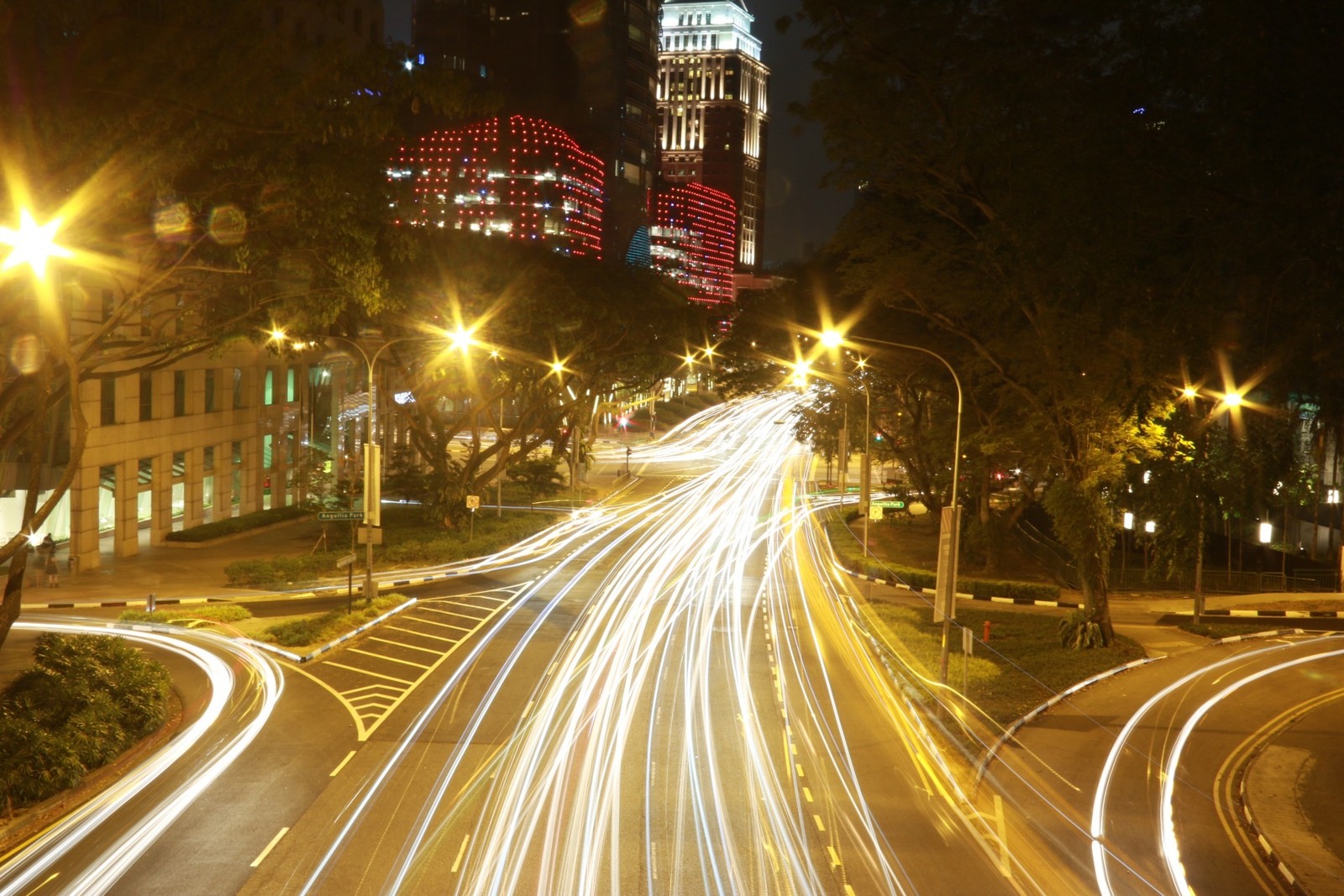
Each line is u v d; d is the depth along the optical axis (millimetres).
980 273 30719
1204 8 15484
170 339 29844
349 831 17719
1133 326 20453
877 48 26312
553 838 17438
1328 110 14031
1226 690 29062
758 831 17969
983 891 15703
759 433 139000
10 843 17094
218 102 20875
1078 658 32594
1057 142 19156
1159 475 27453
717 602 41531
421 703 26125
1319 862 16938
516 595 42312
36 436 21266
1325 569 45094
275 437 64000
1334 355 15375
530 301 52219
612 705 26141
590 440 94125
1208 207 16875
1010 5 20844
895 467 98188
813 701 26969
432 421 60031
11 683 23250
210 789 19797
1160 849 17625
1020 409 35531
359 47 69125
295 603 40406
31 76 18734
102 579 43500
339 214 23938
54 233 18266
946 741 23578
